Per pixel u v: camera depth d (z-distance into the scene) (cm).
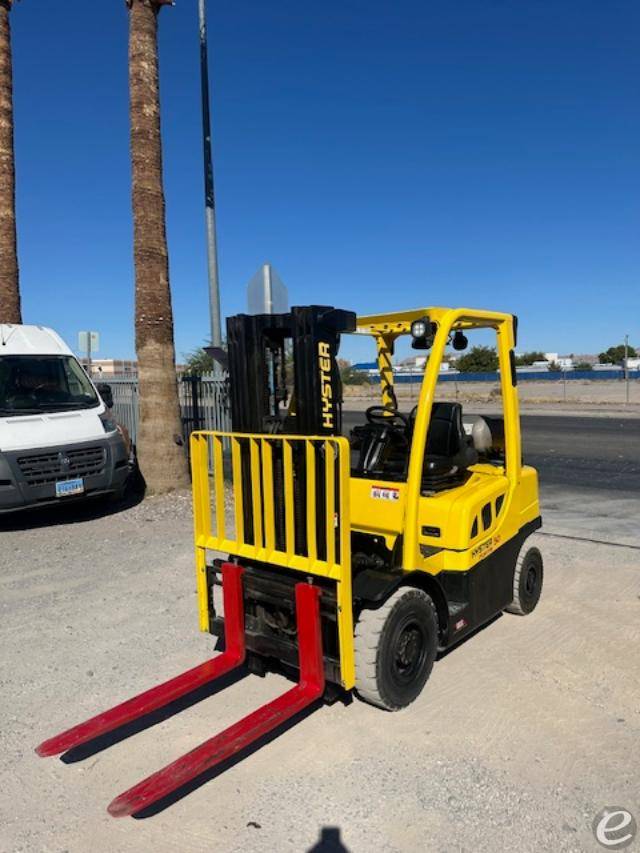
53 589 610
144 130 936
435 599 404
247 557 386
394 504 425
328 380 369
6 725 380
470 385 4362
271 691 410
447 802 305
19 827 298
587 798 305
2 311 1321
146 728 374
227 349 400
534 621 506
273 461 384
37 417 877
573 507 940
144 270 959
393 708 375
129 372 2211
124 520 870
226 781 324
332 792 314
